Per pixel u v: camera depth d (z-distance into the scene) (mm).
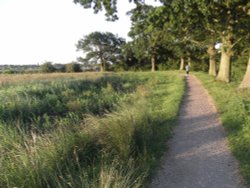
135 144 6465
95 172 5145
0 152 5449
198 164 6066
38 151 5238
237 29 18922
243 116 8969
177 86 19875
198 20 16875
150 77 31500
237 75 37469
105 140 6367
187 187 5086
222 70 24703
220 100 12906
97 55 88625
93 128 6828
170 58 65562
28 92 14367
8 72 57438
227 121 9094
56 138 6027
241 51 27266
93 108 11633
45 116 9492
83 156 5930
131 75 35375
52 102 12273
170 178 5438
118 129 6543
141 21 17609
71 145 6012
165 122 9430
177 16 15227
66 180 4707
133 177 5004
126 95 14617
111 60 89438
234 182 5211
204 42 30156
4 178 4504
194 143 7414
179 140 7703
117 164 5258
